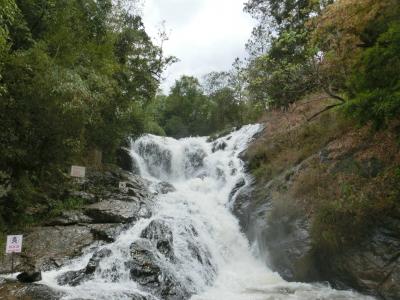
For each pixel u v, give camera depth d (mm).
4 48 9023
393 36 8086
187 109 43844
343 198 9219
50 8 12938
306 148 13273
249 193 14391
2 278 7594
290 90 14250
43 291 7004
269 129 18172
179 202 14789
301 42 14570
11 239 7762
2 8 8406
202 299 8406
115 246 9148
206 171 20172
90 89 12648
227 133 25250
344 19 10148
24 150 10617
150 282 8234
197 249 10859
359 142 10453
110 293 7289
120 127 18109
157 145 22891
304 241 9938
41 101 10320
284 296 8633
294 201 11031
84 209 12016
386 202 8383
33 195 11578
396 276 7746
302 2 21203
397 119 8961
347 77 11078
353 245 8875
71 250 9445
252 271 11094
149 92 22094
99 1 16453
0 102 9562
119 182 15648
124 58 20531
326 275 9633
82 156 15883
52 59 11391
